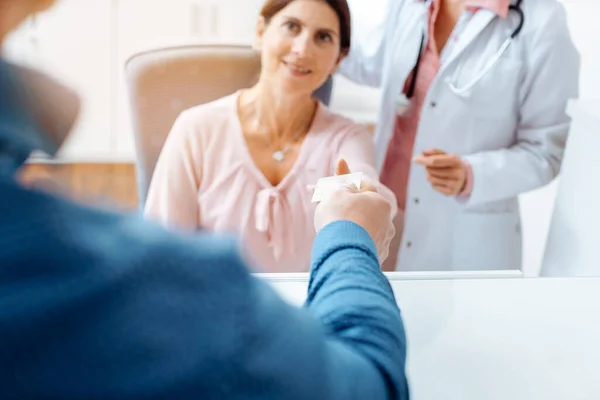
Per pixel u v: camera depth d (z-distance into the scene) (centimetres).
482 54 113
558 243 114
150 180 108
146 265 23
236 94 108
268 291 27
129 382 22
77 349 22
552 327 75
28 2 23
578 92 113
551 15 111
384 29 114
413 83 116
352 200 45
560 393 68
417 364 70
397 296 78
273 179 106
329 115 110
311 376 27
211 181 107
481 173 116
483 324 75
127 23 101
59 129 24
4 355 21
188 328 24
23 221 22
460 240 120
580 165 111
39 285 21
